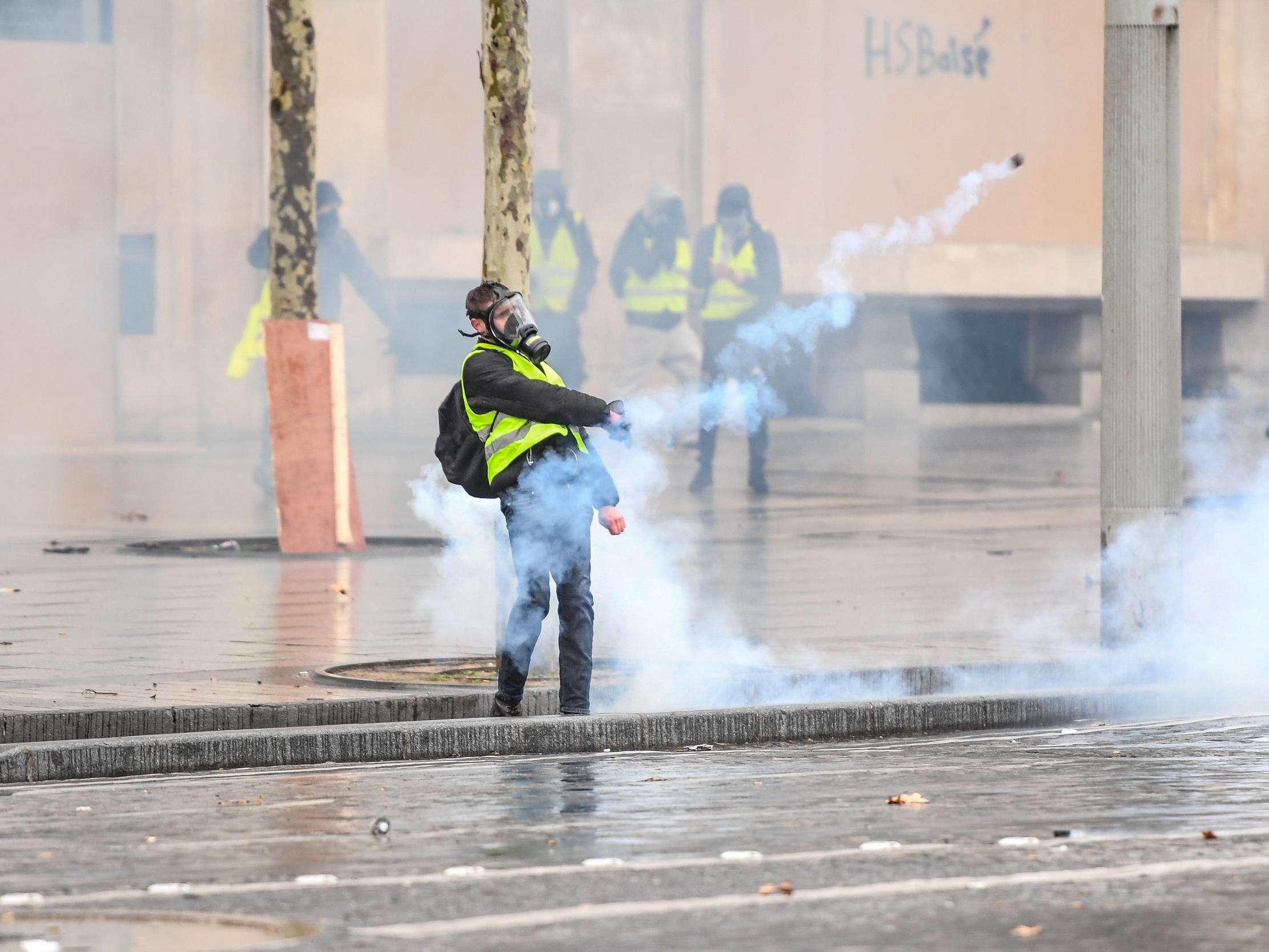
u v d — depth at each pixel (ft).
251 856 66.69
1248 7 355.15
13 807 77.20
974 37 339.57
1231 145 354.74
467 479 98.58
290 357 167.94
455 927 56.18
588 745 93.50
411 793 79.61
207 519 196.54
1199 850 66.33
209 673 105.19
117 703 94.43
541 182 241.35
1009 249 335.88
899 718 98.63
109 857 66.85
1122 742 93.04
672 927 56.18
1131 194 117.60
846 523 198.49
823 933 55.36
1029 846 67.31
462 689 100.17
